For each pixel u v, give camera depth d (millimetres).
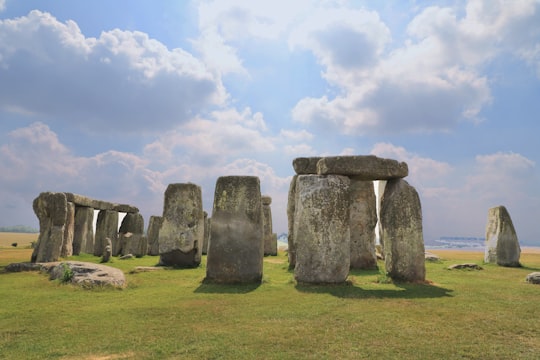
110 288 8406
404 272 9586
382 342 4805
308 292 8039
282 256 21328
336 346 4660
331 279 8883
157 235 21234
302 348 4598
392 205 9930
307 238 9148
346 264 9062
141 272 11961
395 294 7805
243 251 9562
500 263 15273
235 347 4633
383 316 6000
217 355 4391
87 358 4344
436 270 12719
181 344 4754
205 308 6613
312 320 5801
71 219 18812
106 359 4305
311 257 9055
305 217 9258
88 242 21000
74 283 8742
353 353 4434
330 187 9242
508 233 15461
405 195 9914
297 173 13188
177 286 9086
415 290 8289
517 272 12414
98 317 6020
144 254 20141
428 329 5324
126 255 17891
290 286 8852
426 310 6395
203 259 17156
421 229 9859
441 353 4445
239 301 7184
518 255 15227
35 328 5441
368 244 13977
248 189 9906
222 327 5484
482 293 7965
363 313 6195
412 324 5562
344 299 7277
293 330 5289
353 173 9469
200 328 5430
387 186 10391
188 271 12336
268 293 7988
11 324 5633
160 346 4691
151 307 6676
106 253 15555
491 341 4855
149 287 8961
